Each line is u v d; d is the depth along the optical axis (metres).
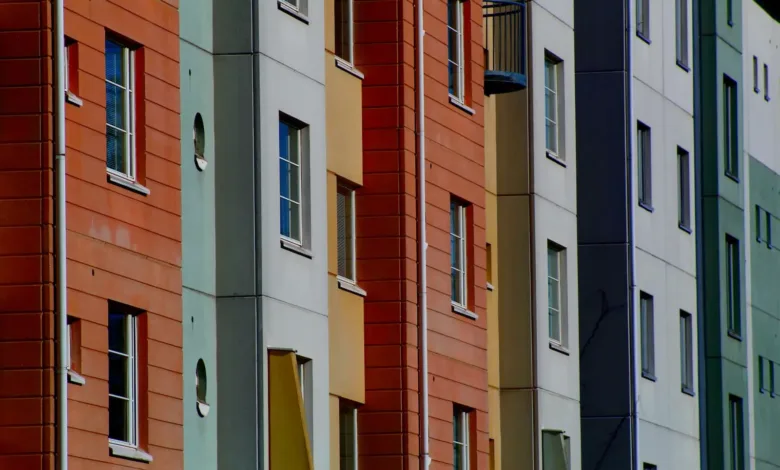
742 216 119.69
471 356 82.38
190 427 65.88
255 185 67.88
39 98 58.19
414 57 78.38
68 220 59.47
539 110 91.81
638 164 106.50
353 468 76.19
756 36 127.69
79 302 59.78
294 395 67.75
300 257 70.44
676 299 110.00
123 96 63.53
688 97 113.25
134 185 62.84
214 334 67.69
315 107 72.00
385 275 76.75
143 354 63.16
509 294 91.00
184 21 66.81
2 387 57.91
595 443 99.62
